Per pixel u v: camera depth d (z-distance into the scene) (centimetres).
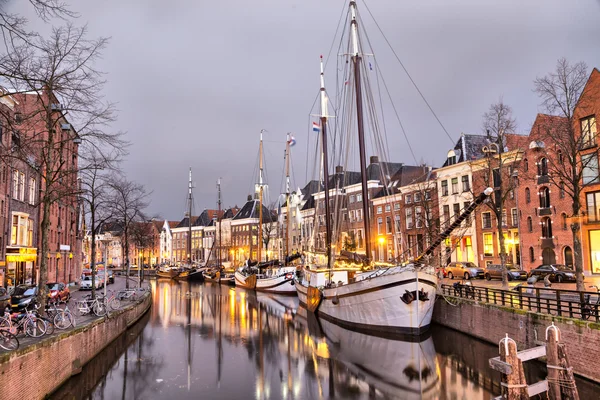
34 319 1557
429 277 2422
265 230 8594
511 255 4472
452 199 5197
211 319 3506
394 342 2428
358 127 3027
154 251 12175
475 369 1903
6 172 3356
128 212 4841
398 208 6056
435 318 2883
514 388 1084
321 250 4238
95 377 1889
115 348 2339
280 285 5566
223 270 8581
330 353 2295
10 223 3434
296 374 1933
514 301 2328
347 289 2816
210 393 1680
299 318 3531
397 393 1659
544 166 4034
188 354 2312
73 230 5681
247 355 2291
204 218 12412
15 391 1230
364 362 2091
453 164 5162
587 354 1545
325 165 4191
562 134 2520
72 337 1723
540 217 4078
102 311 2378
